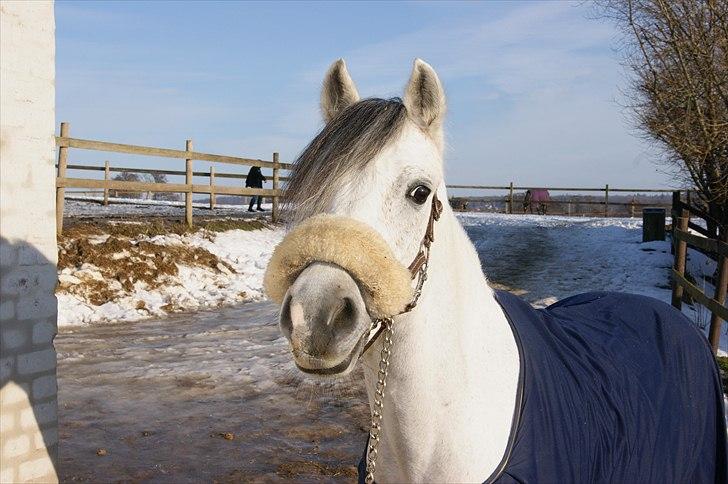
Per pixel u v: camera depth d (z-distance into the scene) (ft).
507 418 6.31
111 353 23.22
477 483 6.05
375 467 6.76
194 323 29.22
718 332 21.63
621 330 8.76
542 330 7.61
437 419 6.15
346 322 5.24
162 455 14.16
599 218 70.59
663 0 26.71
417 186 5.95
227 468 13.50
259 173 63.16
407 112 6.23
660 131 28.73
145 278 34.27
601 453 6.75
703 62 26.66
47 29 10.93
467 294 6.70
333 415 16.90
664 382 8.13
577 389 7.01
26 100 10.63
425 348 6.11
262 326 28.45
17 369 10.59
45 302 11.05
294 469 13.44
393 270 5.41
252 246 44.73
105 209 54.08
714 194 29.04
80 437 15.16
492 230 58.90
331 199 5.80
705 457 8.59
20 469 10.68
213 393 18.66
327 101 6.82
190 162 43.04
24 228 10.67
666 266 36.91
